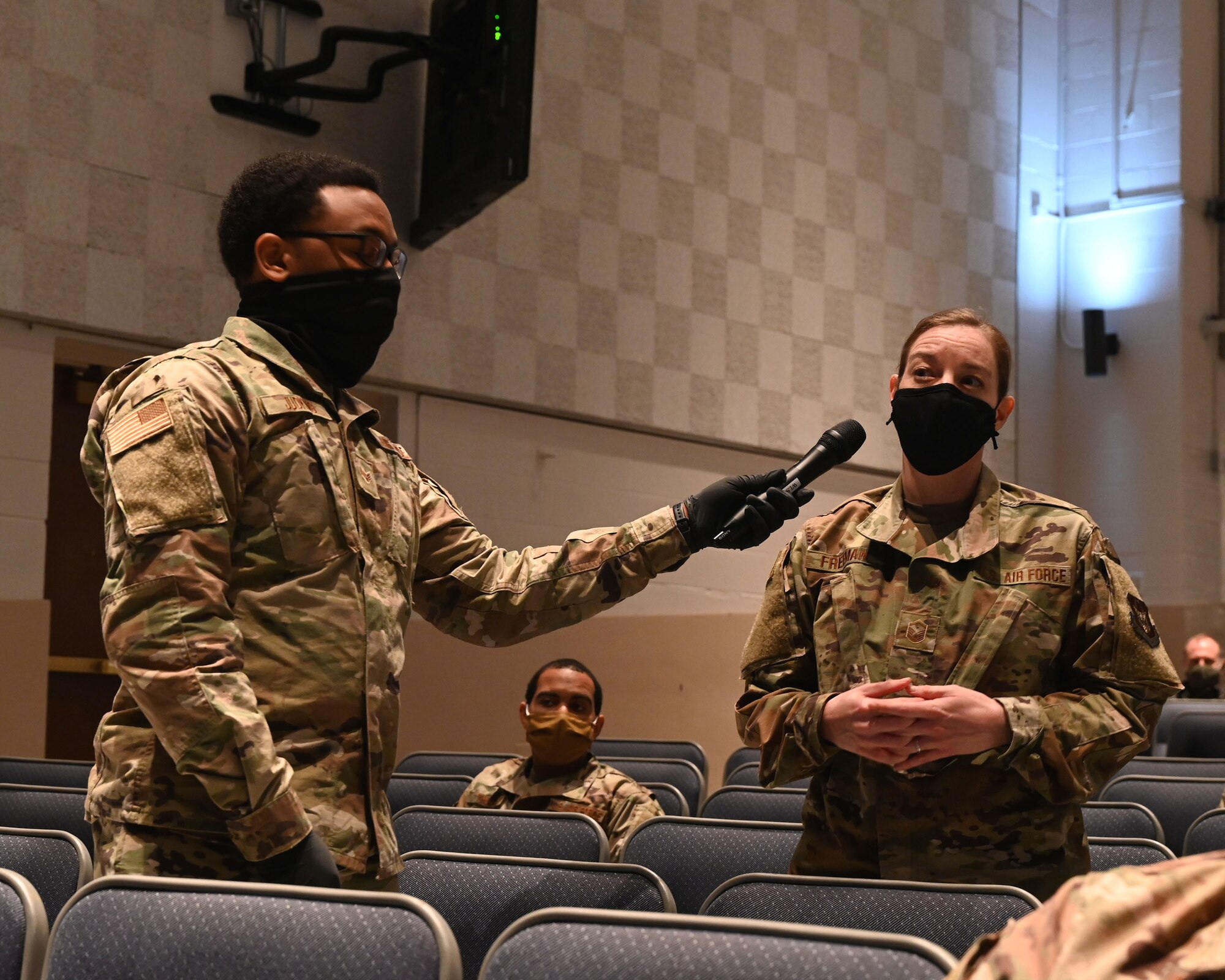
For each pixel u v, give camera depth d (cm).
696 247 770
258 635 168
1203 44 964
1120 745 194
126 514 161
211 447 168
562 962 139
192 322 597
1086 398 960
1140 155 955
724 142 789
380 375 643
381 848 173
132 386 172
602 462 729
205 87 606
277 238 189
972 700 186
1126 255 953
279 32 621
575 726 404
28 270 553
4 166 549
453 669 664
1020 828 195
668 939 137
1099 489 950
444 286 669
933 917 174
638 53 753
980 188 926
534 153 707
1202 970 88
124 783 164
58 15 567
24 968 151
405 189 660
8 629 545
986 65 938
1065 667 206
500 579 211
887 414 855
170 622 158
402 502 192
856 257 848
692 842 259
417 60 647
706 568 769
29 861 211
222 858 165
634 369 739
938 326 217
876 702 187
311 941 141
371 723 174
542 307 704
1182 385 928
